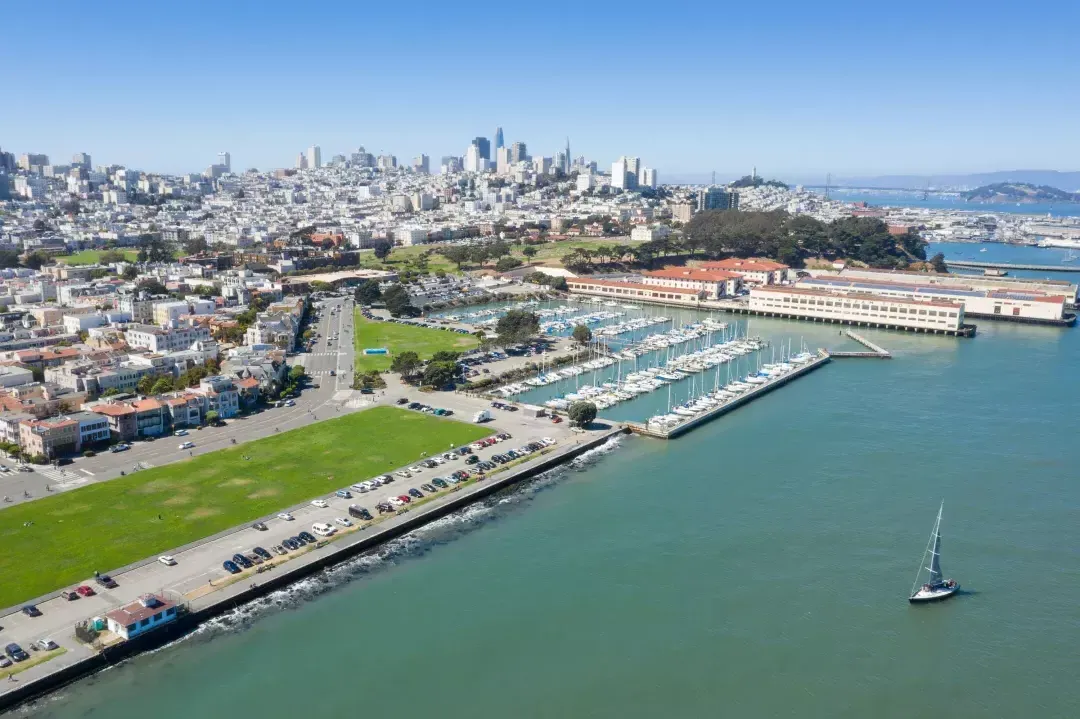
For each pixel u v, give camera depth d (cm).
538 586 18388
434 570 18988
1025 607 17862
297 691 14812
